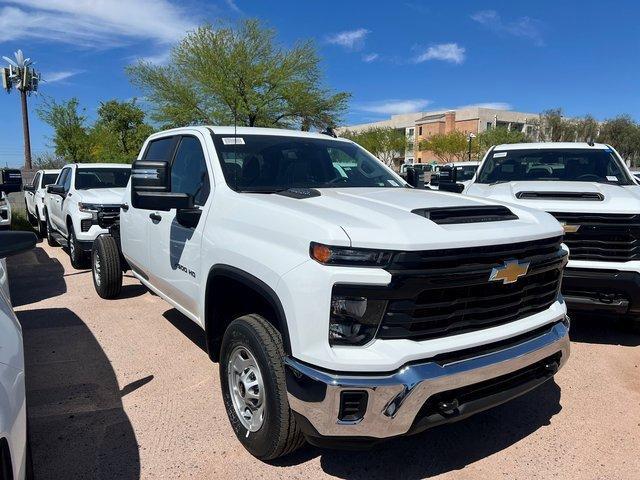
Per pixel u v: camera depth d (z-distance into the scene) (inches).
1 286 127.6
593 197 199.0
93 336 206.5
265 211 119.9
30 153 1294.3
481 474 120.3
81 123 1075.3
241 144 158.1
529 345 114.5
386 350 98.5
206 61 983.6
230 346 126.0
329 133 196.9
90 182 381.1
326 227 102.3
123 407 149.3
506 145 294.7
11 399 83.0
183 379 167.3
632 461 125.5
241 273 119.8
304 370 101.1
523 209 134.2
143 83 1023.0
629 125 2201.0
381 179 173.0
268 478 117.5
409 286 98.0
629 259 182.4
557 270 128.0
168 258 165.9
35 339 203.3
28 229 577.6
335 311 99.1
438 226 106.2
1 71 1259.2
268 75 984.9
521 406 152.3
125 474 119.0
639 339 204.5
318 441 104.3
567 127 2385.6
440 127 3063.5
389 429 98.7
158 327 217.2
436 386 99.7
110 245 254.7
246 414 125.3
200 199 152.2
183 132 177.2
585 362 182.5
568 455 127.9
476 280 105.0
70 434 135.2
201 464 122.5
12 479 78.7
